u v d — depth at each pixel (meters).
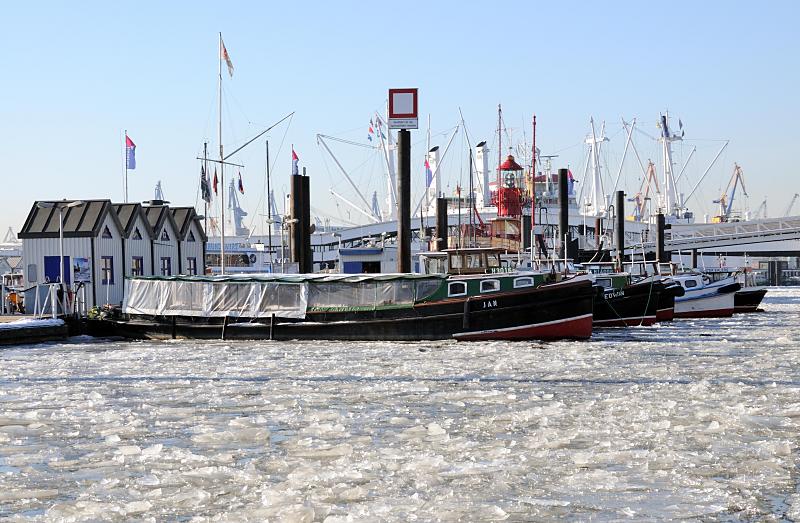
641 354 49.31
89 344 59.44
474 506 19.67
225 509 19.81
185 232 84.88
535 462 23.47
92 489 21.42
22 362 48.09
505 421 29.08
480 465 23.09
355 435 27.11
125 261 74.75
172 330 62.28
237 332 60.66
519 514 19.22
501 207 150.25
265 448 25.53
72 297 68.88
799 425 27.83
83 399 34.69
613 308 70.94
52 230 71.38
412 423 28.91
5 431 28.20
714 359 46.78
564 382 38.34
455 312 56.41
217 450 25.41
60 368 45.19
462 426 28.34
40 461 24.31
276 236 161.62
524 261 84.62
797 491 20.69
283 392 35.97
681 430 27.20
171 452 24.97
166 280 63.28
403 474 22.42
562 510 19.47
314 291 59.72
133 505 19.95
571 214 182.00
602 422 28.58
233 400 34.03
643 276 78.44
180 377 41.06
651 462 23.27
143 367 45.19
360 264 97.88
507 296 56.12
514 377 39.94
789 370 42.09
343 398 34.22
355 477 22.16
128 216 76.12
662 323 76.38
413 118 64.12
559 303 56.09
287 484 21.58
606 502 19.98
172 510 19.77
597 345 54.28
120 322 63.88
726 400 32.88
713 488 20.97
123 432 28.00
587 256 111.81
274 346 56.03
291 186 80.94
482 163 185.88
